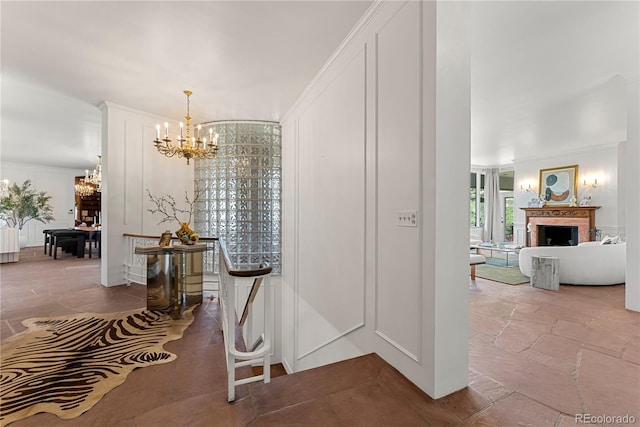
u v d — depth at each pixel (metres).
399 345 2.01
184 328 2.88
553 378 1.93
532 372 2.01
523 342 2.52
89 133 5.73
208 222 5.18
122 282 4.48
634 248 3.37
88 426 1.55
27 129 5.49
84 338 2.63
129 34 2.66
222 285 2.73
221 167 5.11
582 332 2.74
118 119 4.40
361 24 2.46
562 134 5.59
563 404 1.64
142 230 4.70
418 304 1.84
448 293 1.75
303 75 3.44
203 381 1.99
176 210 4.79
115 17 2.43
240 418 1.56
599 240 6.39
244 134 5.10
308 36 2.69
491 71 3.17
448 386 1.75
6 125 5.26
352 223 2.66
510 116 4.57
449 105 1.75
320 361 3.36
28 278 4.95
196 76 3.47
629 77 3.30
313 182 3.63
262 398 1.72
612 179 6.21
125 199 4.50
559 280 4.68
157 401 1.76
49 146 6.77
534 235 7.58
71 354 2.35
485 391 1.77
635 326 2.89
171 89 3.82
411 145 1.90
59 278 4.95
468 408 1.61
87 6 2.29
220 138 5.11
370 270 2.37
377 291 2.27
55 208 9.64
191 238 3.52
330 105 3.13
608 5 2.18
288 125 4.78
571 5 2.18
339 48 2.84
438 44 1.71
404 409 1.60
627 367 2.08
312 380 1.90
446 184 1.75
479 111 4.34
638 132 3.28
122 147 4.45
